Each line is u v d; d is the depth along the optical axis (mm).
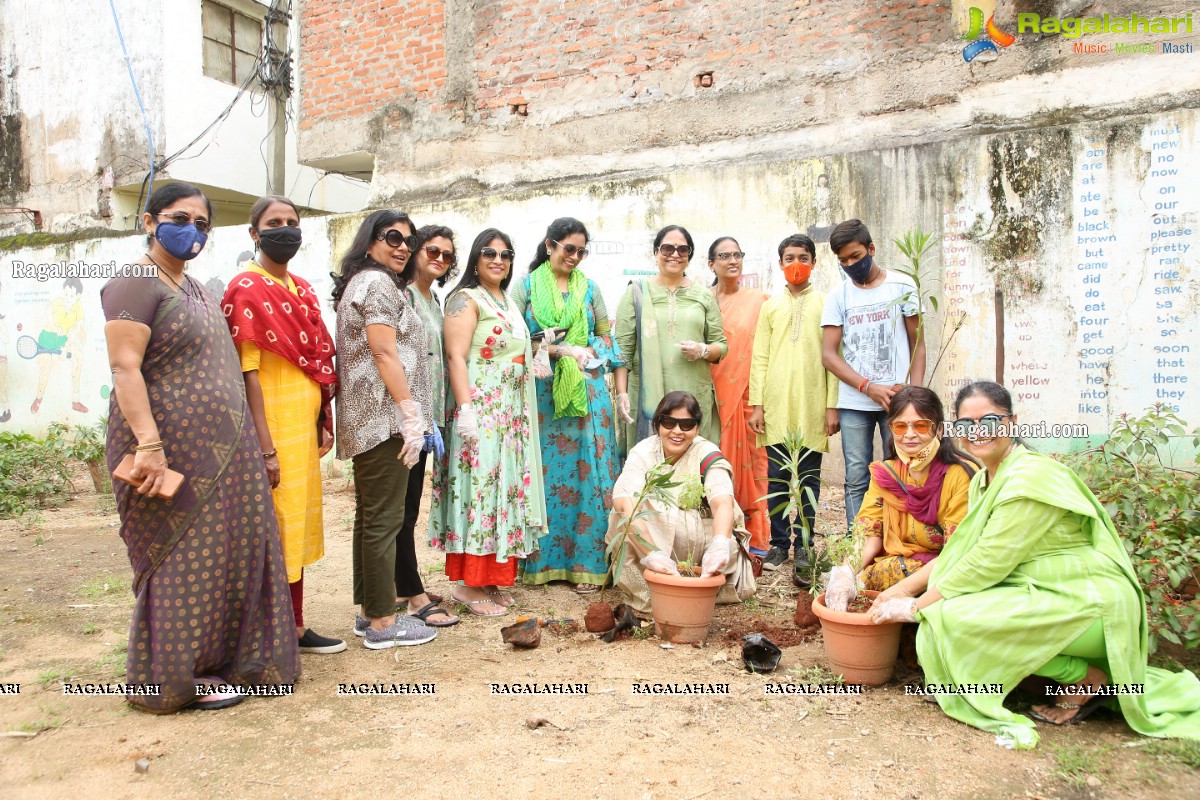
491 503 4227
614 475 4855
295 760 2730
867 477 4797
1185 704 2963
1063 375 6102
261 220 3428
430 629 3926
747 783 2568
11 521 6773
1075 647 2885
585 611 4391
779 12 7285
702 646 3814
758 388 5051
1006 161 6219
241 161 11758
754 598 4543
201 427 3064
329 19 9289
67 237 10602
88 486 8461
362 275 3707
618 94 7938
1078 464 4258
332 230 8750
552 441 4797
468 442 4238
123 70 11016
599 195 7551
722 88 7512
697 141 7605
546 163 8250
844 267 4746
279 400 3490
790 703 3170
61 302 10570
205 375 3090
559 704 3172
